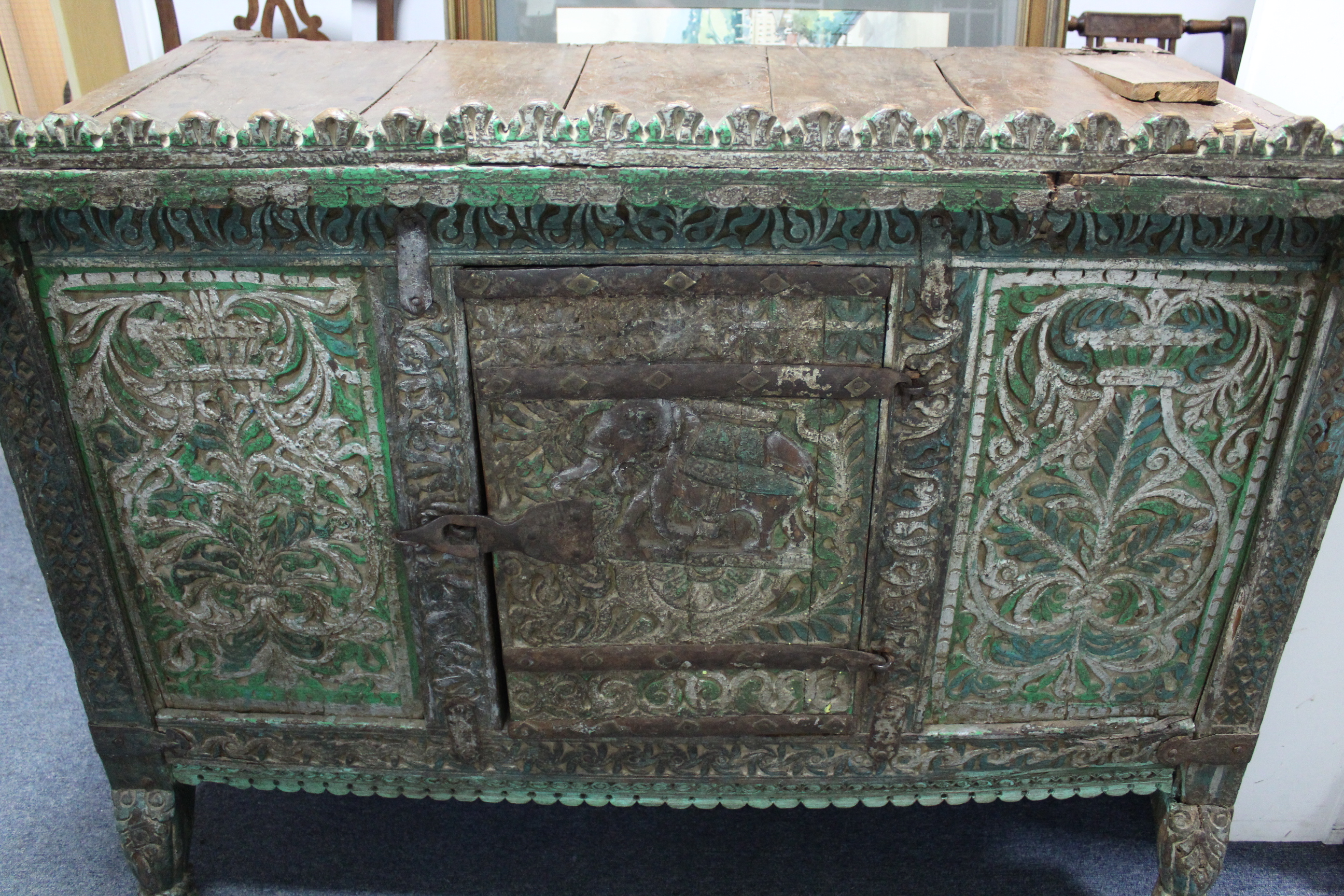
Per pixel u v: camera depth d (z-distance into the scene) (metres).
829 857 1.52
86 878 1.47
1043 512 1.18
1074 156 0.98
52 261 1.07
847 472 1.16
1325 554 1.31
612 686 1.28
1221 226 1.03
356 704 1.31
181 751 1.34
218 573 1.24
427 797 1.53
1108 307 1.07
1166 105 1.13
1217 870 1.35
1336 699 1.41
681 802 1.36
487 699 1.29
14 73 1.99
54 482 1.17
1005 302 1.07
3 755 1.67
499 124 0.97
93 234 1.05
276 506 1.20
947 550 1.19
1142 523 1.20
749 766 1.33
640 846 1.54
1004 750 1.32
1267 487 1.17
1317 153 0.97
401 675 1.29
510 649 1.26
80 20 1.92
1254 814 1.53
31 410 1.13
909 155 0.98
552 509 1.17
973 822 1.58
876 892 1.46
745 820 1.59
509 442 1.15
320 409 1.14
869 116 0.97
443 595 1.22
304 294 1.08
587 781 1.34
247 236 1.05
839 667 1.25
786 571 1.21
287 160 0.99
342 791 1.37
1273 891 1.46
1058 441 1.14
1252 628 1.24
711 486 1.17
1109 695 1.30
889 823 1.58
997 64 1.31
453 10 1.80
